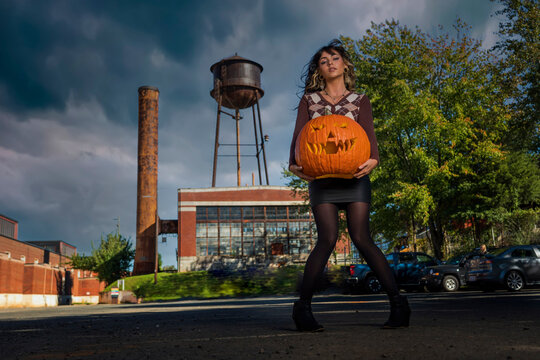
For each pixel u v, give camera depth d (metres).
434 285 16.03
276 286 31.73
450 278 15.96
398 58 19.73
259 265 45.94
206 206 46.69
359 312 5.00
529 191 20.78
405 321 2.90
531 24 18.45
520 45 18.78
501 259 13.50
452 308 5.30
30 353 2.45
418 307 5.79
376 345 2.20
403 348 2.08
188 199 46.31
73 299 63.94
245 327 3.46
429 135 18.47
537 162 22.36
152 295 33.78
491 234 22.03
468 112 19.69
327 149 2.88
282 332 2.93
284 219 47.50
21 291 44.94
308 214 47.81
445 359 1.79
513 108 19.53
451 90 19.16
